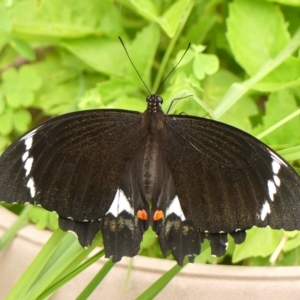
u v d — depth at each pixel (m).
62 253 0.54
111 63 0.60
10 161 0.53
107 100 0.60
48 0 0.59
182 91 0.56
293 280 0.54
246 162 0.53
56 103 0.61
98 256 0.54
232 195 0.53
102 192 0.54
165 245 0.53
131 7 0.61
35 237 0.56
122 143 0.55
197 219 0.53
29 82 0.60
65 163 0.54
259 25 0.59
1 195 0.53
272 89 0.58
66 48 0.61
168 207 0.54
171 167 0.54
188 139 0.54
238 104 0.59
